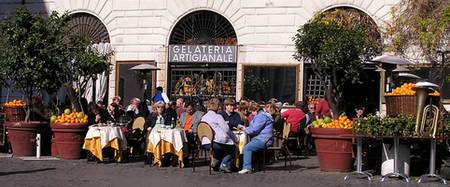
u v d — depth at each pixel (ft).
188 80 74.59
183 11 74.95
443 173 39.96
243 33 72.84
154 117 50.21
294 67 70.85
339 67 58.80
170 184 37.40
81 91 57.67
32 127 52.47
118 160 48.98
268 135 44.34
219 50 73.51
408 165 40.88
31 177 39.34
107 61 59.88
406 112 40.68
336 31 59.06
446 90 63.62
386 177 40.29
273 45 71.82
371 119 39.86
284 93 71.05
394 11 64.03
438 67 59.98
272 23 71.92
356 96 69.21
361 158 41.68
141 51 76.13
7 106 53.72
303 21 71.00
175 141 46.01
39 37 52.85
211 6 73.97
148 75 75.66
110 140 48.37
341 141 43.68
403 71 62.23
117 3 77.15
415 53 61.62
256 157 47.93
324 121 44.83
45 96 65.87
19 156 52.60
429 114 39.06
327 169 44.37
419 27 59.82
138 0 76.38
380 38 65.72
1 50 53.16
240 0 73.10
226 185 37.29
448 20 52.60
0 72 53.11
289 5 71.51
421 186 37.09
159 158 46.29
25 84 53.57
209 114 44.01
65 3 78.95
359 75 62.39
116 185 36.50
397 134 39.09
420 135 38.75
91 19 78.48
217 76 73.72
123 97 76.33
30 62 52.37
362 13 68.80
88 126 51.29
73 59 54.49
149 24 75.97
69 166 46.06
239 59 72.74
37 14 55.67
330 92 61.26
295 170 45.47
